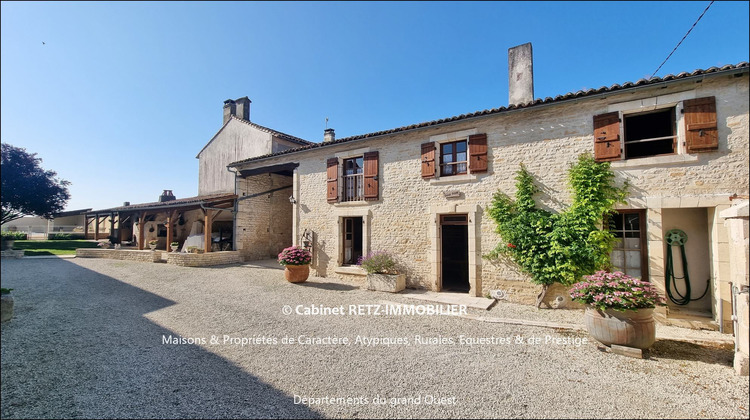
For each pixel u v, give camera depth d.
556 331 4.83
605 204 5.63
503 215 6.59
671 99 5.32
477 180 7.04
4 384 3.17
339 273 9.07
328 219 9.43
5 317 5.06
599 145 5.81
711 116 5.04
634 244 5.72
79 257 13.33
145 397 2.99
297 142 14.52
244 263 11.83
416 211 7.85
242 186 12.47
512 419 2.70
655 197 5.37
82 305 6.18
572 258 5.83
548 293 6.24
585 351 4.08
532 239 6.20
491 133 6.93
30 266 10.82
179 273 9.66
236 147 14.84
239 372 3.52
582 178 5.84
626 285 3.97
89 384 3.21
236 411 2.80
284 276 9.02
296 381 3.33
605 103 5.85
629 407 2.85
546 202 6.29
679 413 2.76
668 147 6.08
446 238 8.54
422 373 3.52
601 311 4.06
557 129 6.26
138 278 8.93
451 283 8.35
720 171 4.99
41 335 4.53
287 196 14.41
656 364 3.68
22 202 14.27
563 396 3.04
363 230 8.63
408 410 2.84
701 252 5.50
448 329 4.95
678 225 5.63
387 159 8.37
